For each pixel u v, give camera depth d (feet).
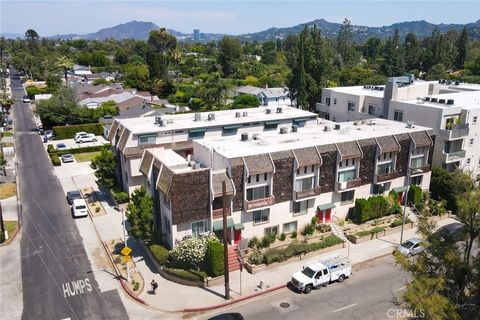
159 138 177.58
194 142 161.68
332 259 130.41
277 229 151.53
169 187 127.13
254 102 358.64
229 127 191.42
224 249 113.29
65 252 142.41
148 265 134.72
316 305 115.14
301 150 149.18
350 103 243.81
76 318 108.37
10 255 139.85
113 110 345.10
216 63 602.85
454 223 154.51
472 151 197.98
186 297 117.91
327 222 162.20
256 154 141.08
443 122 188.03
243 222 143.54
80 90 414.21
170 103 431.02
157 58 487.20
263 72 583.99
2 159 217.36
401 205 179.01
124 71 602.03
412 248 141.59
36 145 286.25
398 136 171.94
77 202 170.71
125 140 176.04
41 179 217.77
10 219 167.02
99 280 125.90
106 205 182.39
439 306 73.92
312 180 155.12
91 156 260.83
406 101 213.25
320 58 314.55
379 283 126.11
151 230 136.77
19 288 121.29
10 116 385.70
